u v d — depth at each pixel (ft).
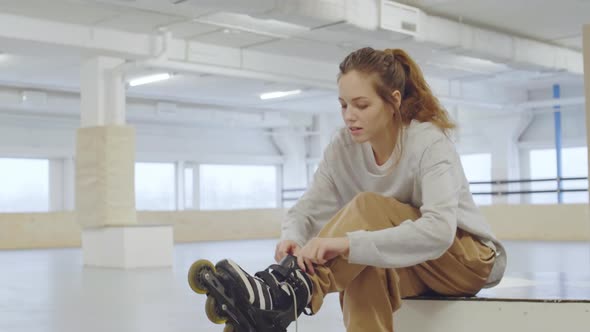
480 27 30.71
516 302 6.68
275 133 61.98
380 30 25.49
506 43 31.30
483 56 31.19
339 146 6.96
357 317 6.24
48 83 41.24
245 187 62.34
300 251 5.88
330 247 5.74
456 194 6.25
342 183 7.04
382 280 6.26
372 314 6.22
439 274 6.79
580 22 30.60
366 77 6.22
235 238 53.42
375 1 25.16
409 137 6.40
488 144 55.16
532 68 34.53
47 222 46.68
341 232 6.05
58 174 53.31
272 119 57.41
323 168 7.17
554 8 28.25
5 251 41.73
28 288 20.29
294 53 36.06
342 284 6.04
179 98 49.78
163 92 45.75
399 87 6.36
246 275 5.58
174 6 26.30
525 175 53.88
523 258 28.66
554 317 6.57
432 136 6.33
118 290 19.42
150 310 14.92
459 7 27.73
